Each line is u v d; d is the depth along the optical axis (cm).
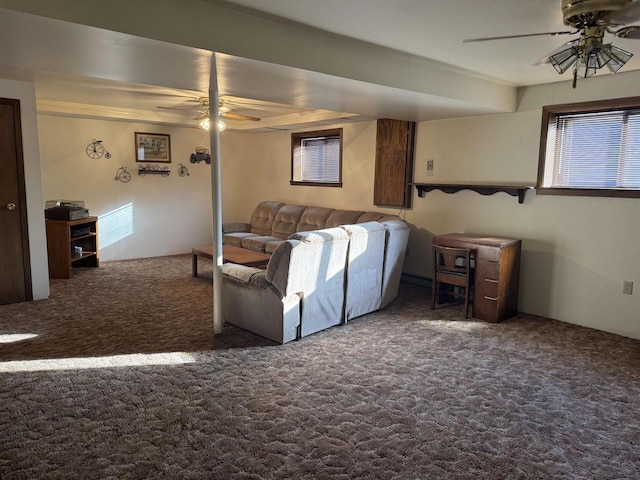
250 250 605
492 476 210
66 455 219
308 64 293
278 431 242
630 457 226
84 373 307
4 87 431
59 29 219
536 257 451
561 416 263
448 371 319
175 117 683
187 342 365
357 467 214
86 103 588
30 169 457
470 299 481
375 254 436
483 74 397
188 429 243
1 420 248
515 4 238
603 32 228
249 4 247
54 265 570
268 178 790
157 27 233
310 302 377
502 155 470
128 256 709
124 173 691
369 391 288
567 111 422
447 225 526
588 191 409
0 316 423
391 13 255
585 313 423
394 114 485
